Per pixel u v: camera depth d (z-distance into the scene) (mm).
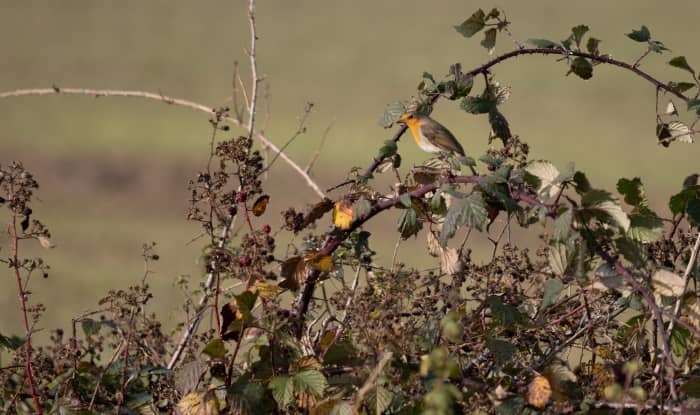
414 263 28141
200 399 6984
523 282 8391
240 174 7820
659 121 9023
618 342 7770
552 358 7188
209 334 8406
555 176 7199
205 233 7832
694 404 6879
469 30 8969
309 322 8141
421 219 7988
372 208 7801
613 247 7172
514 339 7750
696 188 8062
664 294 7102
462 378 6914
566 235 6598
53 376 8328
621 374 6711
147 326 8523
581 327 8078
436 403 5695
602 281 7016
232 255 7480
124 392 7906
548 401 6848
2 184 7719
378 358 6828
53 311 31469
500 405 6738
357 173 8227
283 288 7605
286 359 7270
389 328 6988
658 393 7051
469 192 7559
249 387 6984
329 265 7578
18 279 7656
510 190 7324
